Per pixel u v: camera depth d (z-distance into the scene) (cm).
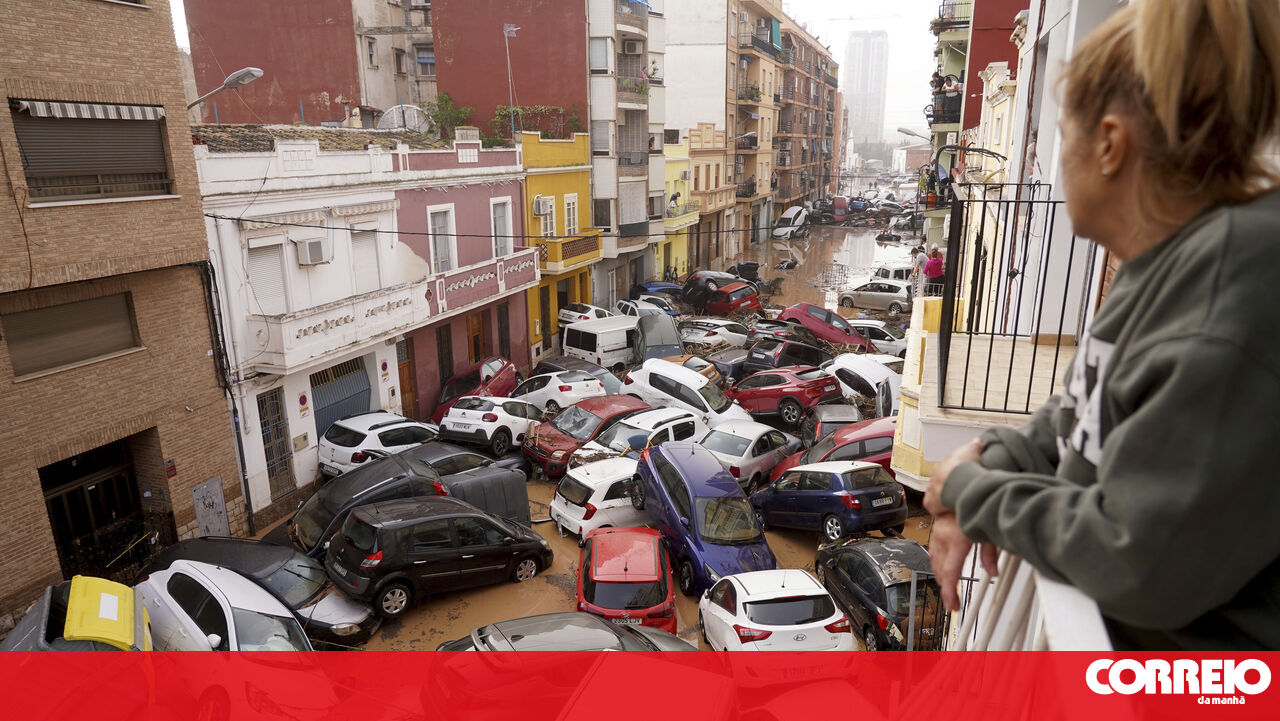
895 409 1998
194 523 1483
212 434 1512
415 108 2988
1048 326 666
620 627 873
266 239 1612
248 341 1578
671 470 1493
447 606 1341
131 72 1270
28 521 1201
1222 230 94
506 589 1405
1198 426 88
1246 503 86
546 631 798
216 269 1498
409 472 1454
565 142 2967
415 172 2114
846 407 2023
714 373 2300
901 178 17712
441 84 3173
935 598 1094
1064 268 657
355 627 1179
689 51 5116
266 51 3166
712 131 4969
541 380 2250
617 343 2698
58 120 1187
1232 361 86
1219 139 99
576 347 2734
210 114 3219
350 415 1905
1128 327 109
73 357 1268
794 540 1627
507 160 2589
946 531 147
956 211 507
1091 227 122
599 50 3123
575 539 1609
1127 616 97
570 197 3059
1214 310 90
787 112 6975
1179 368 89
